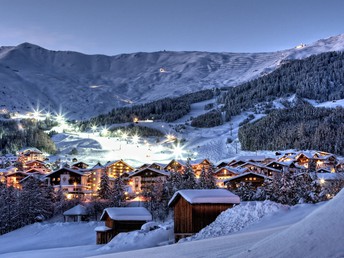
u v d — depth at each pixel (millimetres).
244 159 141875
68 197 113000
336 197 15484
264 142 196625
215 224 37156
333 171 127312
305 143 173500
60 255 45375
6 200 86375
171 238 45688
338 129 173875
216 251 20062
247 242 21359
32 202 88062
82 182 118312
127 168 140625
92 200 103625
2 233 82125
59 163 180250
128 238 46469
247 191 80312
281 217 34500
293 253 13234
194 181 92188
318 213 15141
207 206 43344
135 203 94875
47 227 79375
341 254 12031
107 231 57312
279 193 65062
